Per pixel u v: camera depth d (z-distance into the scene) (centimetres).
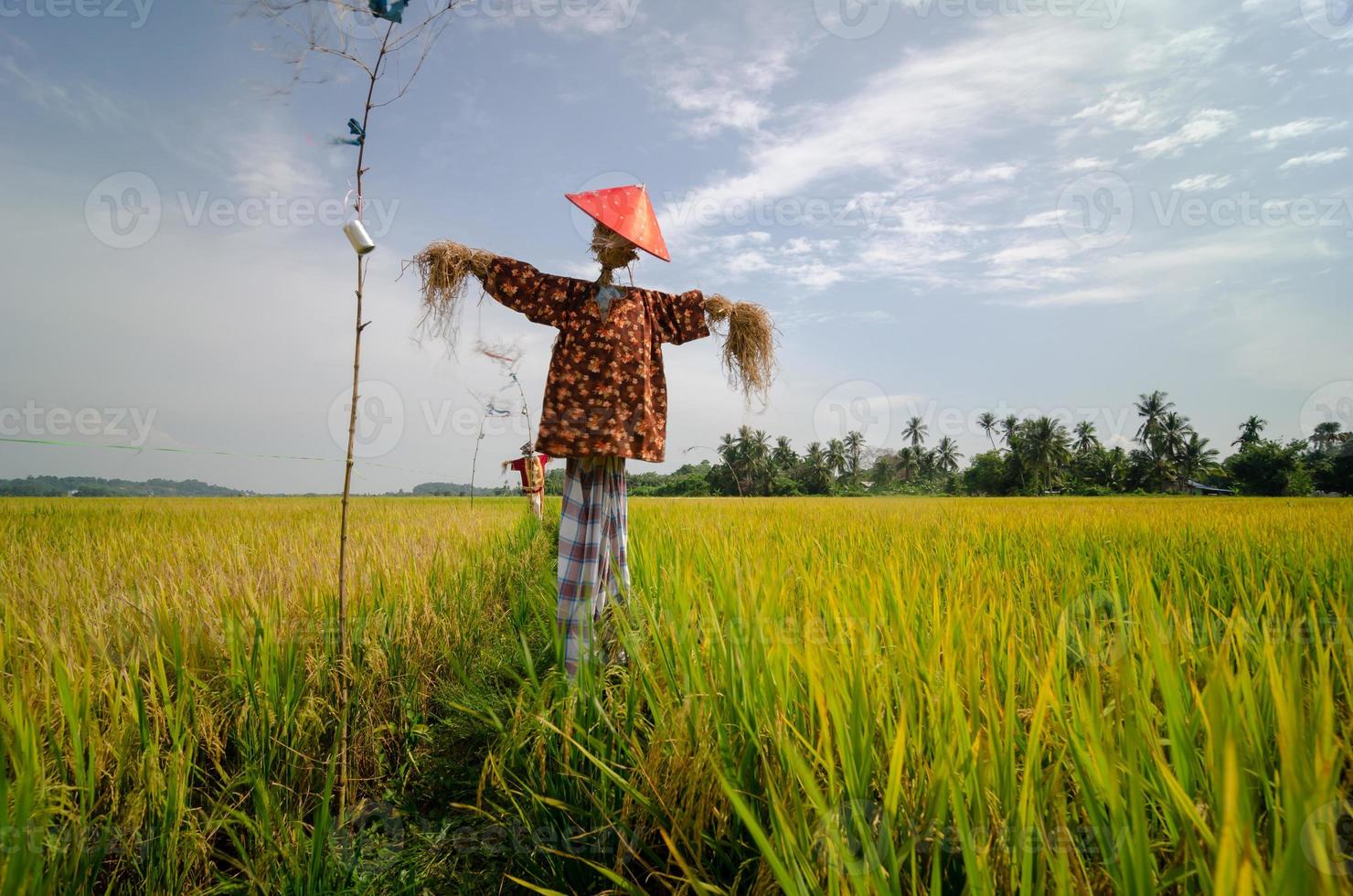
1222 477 7719
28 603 327
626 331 338
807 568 434
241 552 520
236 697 246
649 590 379
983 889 125
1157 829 159
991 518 988
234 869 212
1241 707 170
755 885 156
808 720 198
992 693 168
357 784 258
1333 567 453
